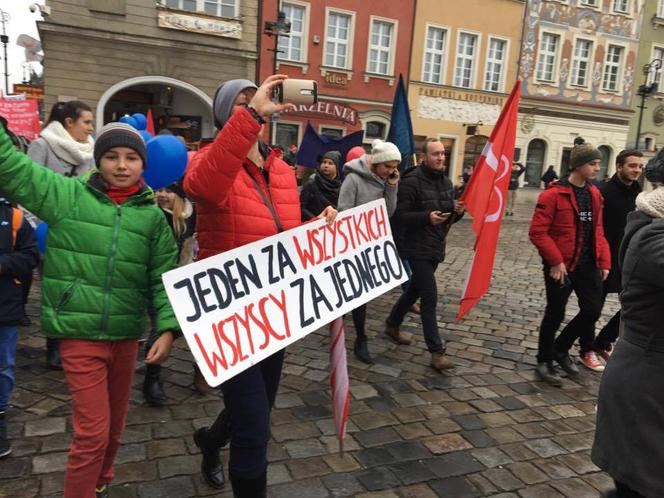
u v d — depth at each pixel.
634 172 4.10
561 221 3.81
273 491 2.50
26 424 2.97
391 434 3.09
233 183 1.92
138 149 2.00
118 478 2.53
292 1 17.77
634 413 1.84
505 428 3.26
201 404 3.33
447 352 4.52
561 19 22.61
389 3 19.33
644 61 24.84
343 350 2.37
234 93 2.02
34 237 2.60
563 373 4.20
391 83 19.98
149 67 15.32
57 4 14.01
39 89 17.30
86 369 1.97
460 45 21.16
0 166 1.80
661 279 1.75
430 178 4.05
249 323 2.02
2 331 2.57
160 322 2.00
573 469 2.86
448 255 9.55
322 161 4.75
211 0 15.94
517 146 22.94
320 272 2.31
